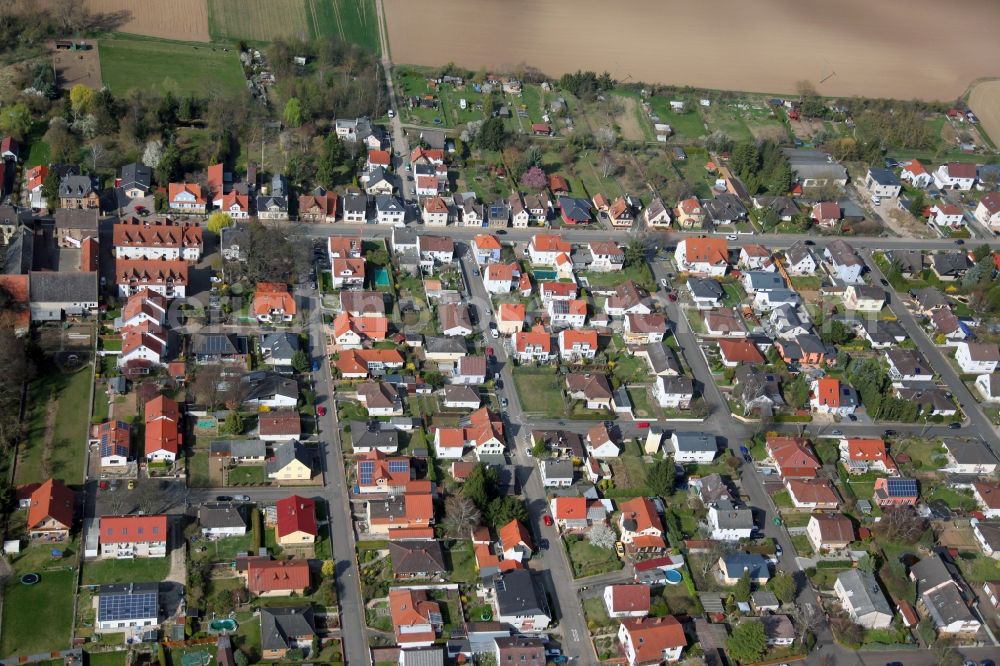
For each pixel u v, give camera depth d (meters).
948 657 198.88
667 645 191.50
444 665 187.38
